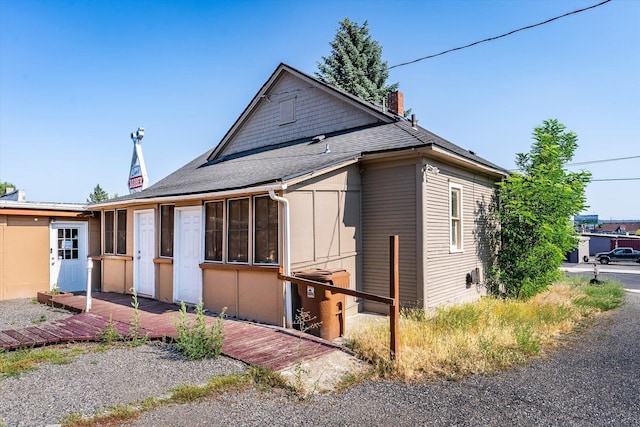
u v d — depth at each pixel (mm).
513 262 11586
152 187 13109
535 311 8797
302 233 7695
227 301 8219
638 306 11703
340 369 5289
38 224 11656
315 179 8055
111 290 11570
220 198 8391
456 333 6551
